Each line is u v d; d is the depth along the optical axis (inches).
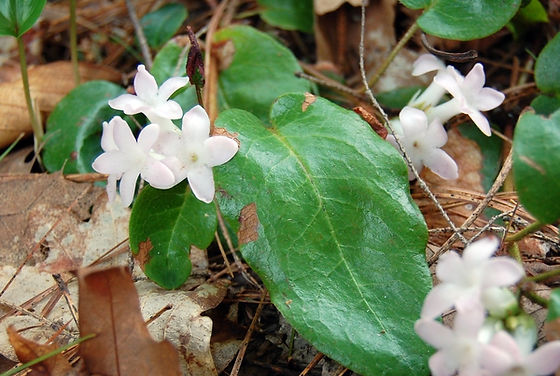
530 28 7.7
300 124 5.8
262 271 5.3
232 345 5.8
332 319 5.1
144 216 5.9
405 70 7.8
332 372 5.5
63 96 8.0
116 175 5.6
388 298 5.1
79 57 9.1
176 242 5.9
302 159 5.6
